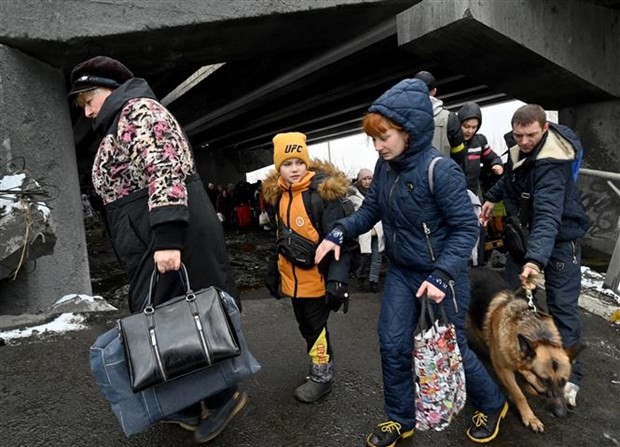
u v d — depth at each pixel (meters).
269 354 3.54
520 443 2.44
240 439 2.44
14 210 4.08
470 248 2.01
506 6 6.57
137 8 4.70
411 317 2.25
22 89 4.55
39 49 4.56
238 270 8.46
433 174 2.00
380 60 11.91
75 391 2.92
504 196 3.17
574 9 7.29
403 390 2.27
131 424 1.83
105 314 4.41
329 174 2.62
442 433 2.50
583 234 2.84
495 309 2.83
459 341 2.24
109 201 2.00
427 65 11.45
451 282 2.00
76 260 5.20
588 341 3.78
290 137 2.54
